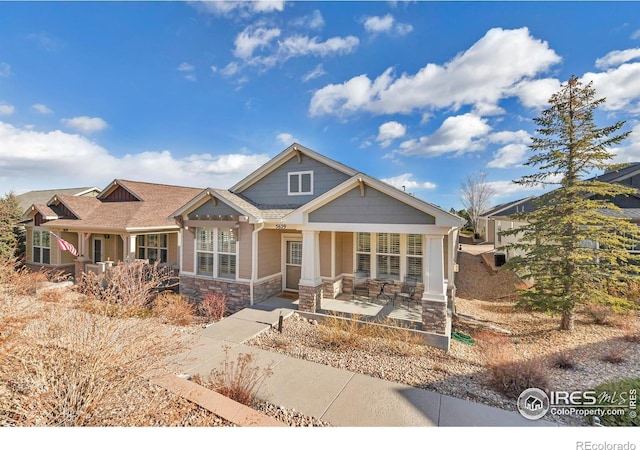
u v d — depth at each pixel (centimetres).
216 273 1202
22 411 347
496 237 2636
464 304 1252
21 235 2170
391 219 880
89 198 1819
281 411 468
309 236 995
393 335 800
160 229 1468
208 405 434
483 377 600
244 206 1173
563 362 667
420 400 505
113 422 370
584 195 1009
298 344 762
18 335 414
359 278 1211
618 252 889
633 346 773
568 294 876
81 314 521
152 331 530
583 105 849
